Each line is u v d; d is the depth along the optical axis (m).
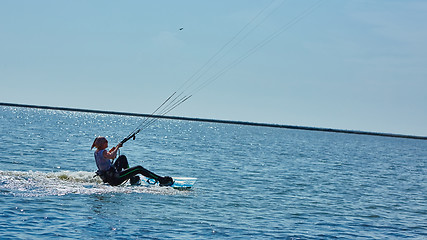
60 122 99.56
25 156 24.27
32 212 11.25
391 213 15.28
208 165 28.14
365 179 26.95
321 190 20.08
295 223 12.55
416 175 32.72
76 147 34.12
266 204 15.21
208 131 127.19
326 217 13.73
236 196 16.38
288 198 16.97
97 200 13.27
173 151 39.16
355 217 14.09
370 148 88.00
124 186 15.91
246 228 11.50
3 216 10.66
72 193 13.88
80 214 11.52
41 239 9.32
